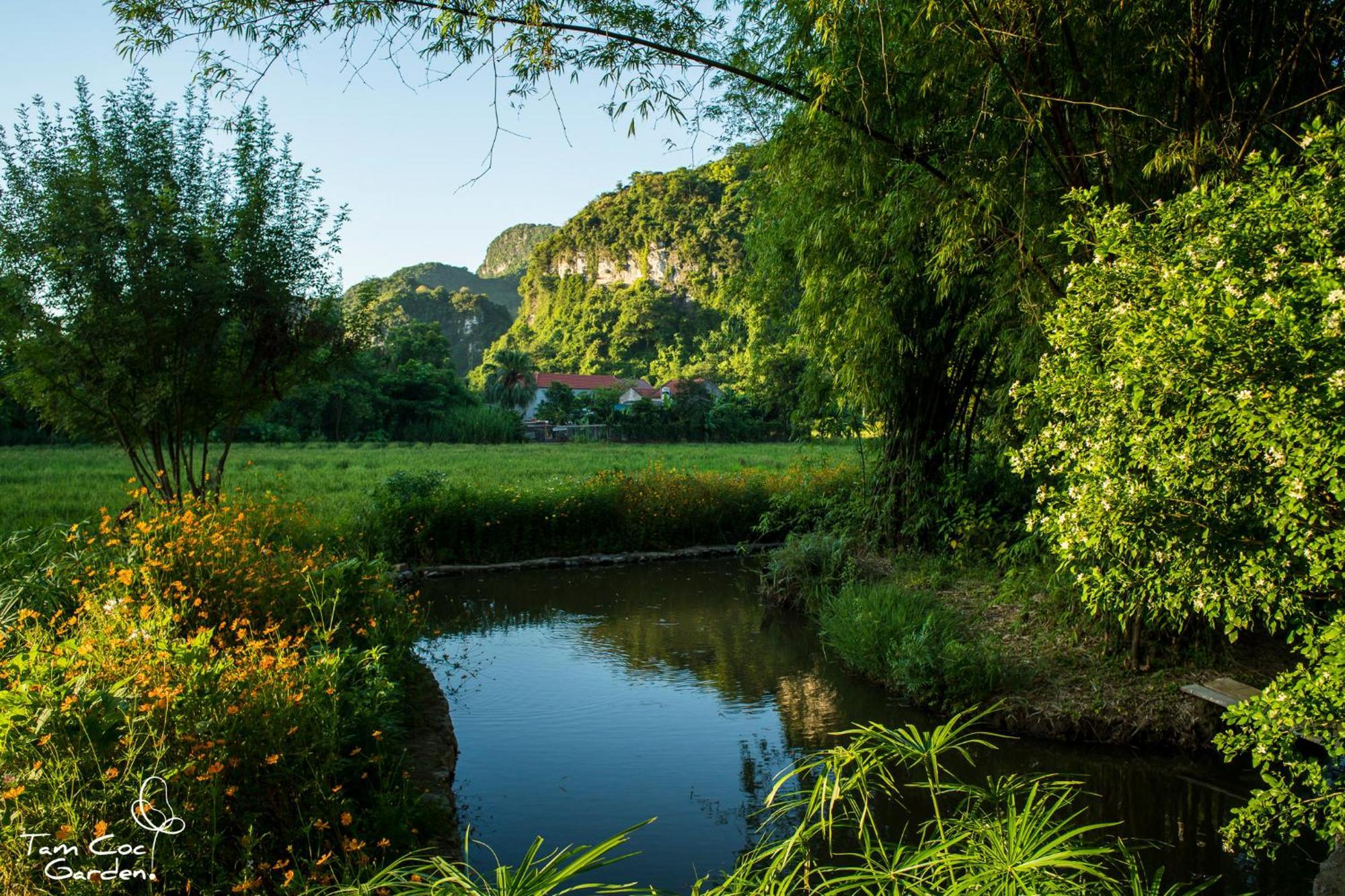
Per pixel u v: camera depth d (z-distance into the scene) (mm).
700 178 130875
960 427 9789
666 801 5016
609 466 27922
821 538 10461
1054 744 5738
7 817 2756
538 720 6379
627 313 118750
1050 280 5625
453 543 12734
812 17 5867
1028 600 7438
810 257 7934
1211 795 4980
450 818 4352
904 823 4684
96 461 25016
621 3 4973
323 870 3203
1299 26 4992
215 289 8859
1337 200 3113
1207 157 4953
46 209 8633
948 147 6543
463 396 61312
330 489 18984
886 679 7102
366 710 4281
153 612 4594
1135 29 5293
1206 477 3225
